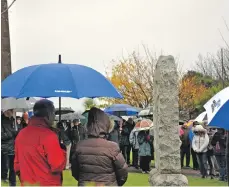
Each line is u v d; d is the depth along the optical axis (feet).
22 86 16.94
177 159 22.49
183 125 51.13
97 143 14.67
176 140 22.62
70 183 30.09
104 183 14.44
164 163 22.44
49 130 14.89
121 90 117.70
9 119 29.63
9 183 28.76
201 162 42.19
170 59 23.00
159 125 22.74
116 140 44.45
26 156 14.67
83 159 14.57
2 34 42.75
